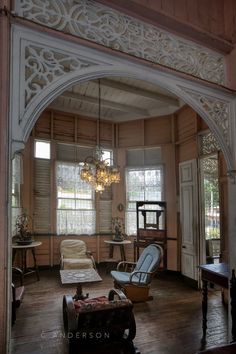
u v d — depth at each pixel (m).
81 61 1.78
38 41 1.63
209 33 2.33
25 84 1.59
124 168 6.64
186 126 5.70
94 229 6.40
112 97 5.71
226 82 2.52
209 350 1.29
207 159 5.28
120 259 6.31
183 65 2.27
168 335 3.03
